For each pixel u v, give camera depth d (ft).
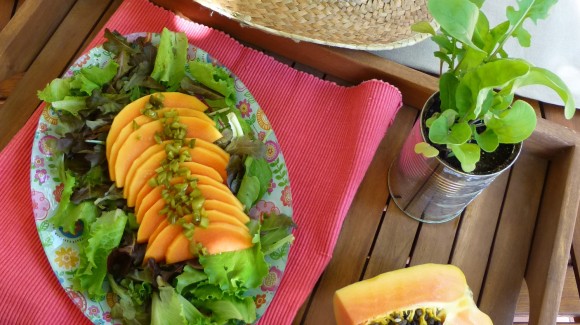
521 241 2.55
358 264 2.50
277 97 2.68
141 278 2.28
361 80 2.74
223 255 2.27
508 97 2.08
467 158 2.01
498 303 2.47
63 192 2.37
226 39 2.74
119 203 2.40
